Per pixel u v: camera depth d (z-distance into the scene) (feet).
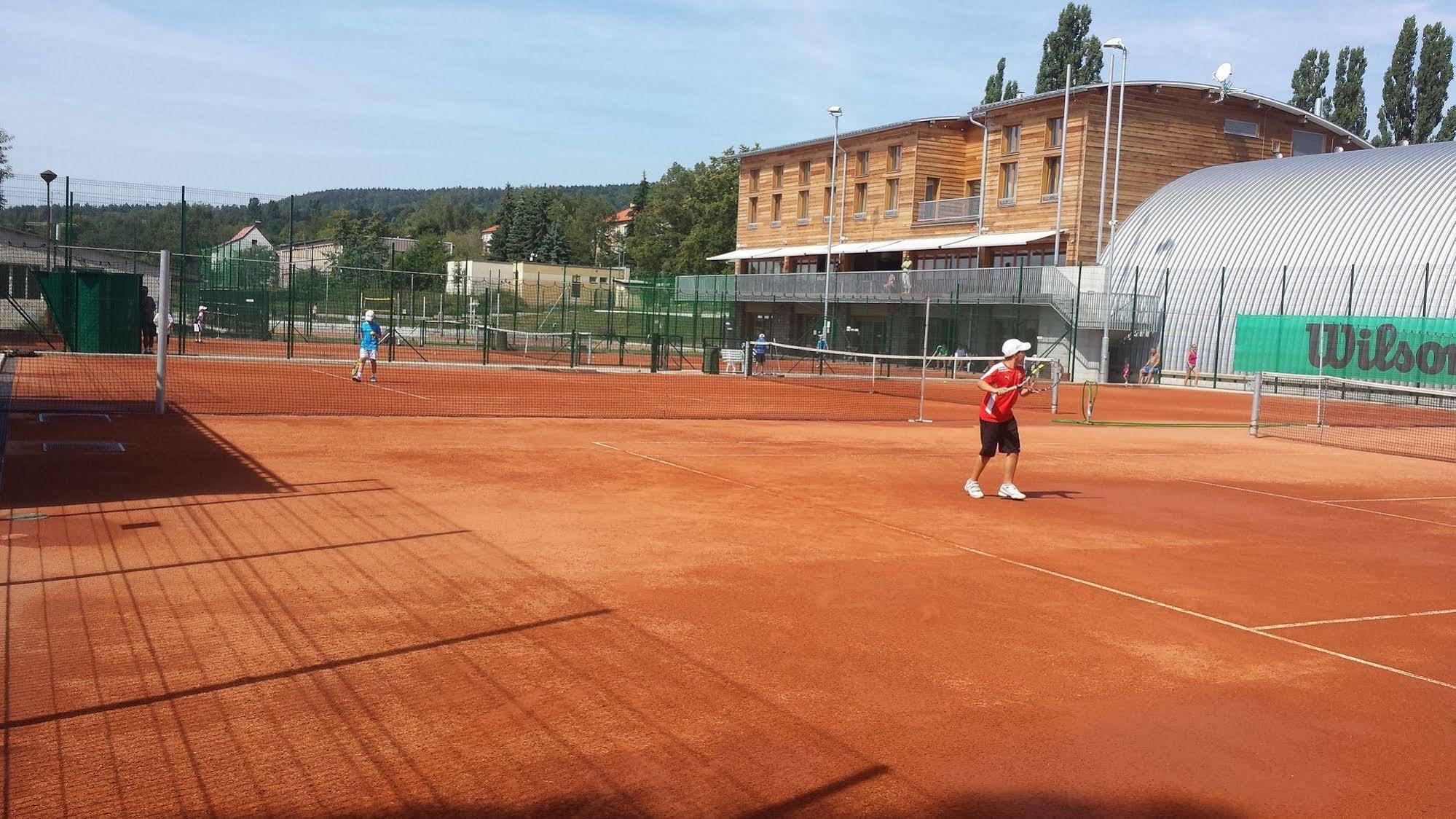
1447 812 14.48
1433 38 226.17
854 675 19.13
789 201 212.64
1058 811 14.10
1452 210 123.85
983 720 17.24
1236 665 20.71
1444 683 20.08
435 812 13.37
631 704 17.25
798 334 195.52
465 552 27.14
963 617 23.18
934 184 183.11
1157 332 146.10
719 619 22.17
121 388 71.15
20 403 59.16
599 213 462.19
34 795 13.39
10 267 105.50
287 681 17.56
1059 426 75.61
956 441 60.90
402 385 86.33
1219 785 15.12
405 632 20.35
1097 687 19.06
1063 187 155.53
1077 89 153.89
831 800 14.14
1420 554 32.83
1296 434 76.89
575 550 27.89
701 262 294.66
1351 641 22.68
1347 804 14.65
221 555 25.68
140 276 103.60
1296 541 34.09
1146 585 26.96
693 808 13.76
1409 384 117.19
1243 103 167.53
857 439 60.13
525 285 220.43
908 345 172.35
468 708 16.76
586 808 13.65
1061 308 143.64
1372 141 237.45
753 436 59.47
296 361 108.88
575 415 67.26
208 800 13.44
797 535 31.30
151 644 19.04
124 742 15.02
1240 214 143.84
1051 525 34.81
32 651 18.48
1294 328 129.70
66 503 31.24
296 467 40.04
